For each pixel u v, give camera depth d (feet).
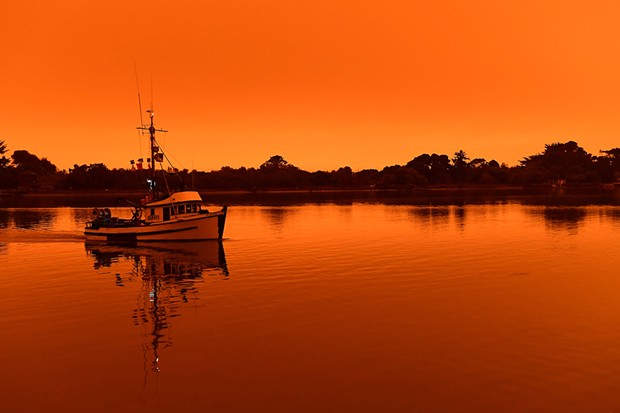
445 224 248.73
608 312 91.97
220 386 64.28
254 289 110.32
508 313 91.50
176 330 84.07
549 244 175.22
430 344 76.38
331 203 460.14
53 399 61.98
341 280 117.70
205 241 188.03
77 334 82.84
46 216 333.42
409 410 58.29
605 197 526.98
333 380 65.31
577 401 59.52
